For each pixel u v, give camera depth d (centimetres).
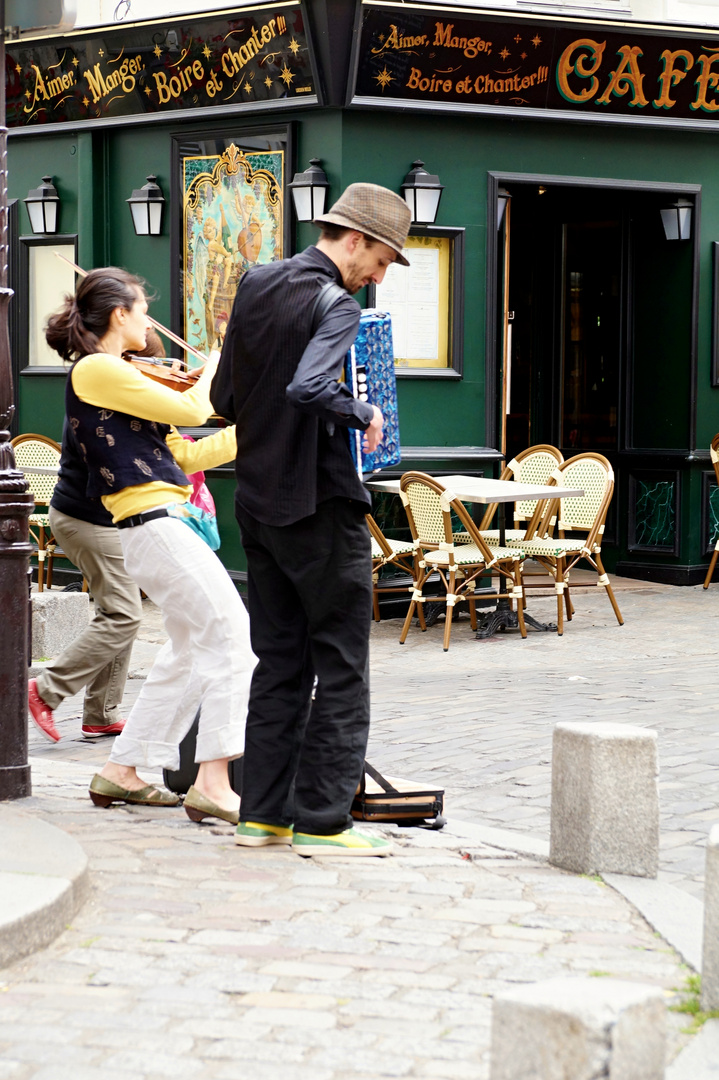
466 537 1043
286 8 977
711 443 1191
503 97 1058
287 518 413
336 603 421
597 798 420
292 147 1041
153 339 546
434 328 1069
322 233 429
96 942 352
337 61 989
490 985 325
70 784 539
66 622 848
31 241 1189
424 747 620
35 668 798
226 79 1047
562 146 1104
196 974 330
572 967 338
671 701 728
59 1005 310
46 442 1141
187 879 405
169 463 474
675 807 521
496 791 542
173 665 482
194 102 1075
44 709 602
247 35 1013
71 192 1167
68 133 1158
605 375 1269
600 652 918
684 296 1205
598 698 741
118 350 489
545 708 711
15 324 1212
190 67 1056
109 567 599
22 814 447
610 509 1270
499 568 977
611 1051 224
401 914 377
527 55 1041
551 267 1285
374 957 343
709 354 1213
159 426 480
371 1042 291
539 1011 229
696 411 1209
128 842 443
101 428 465
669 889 406
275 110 1038
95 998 315
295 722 445
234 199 1078
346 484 414
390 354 431
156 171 1123
